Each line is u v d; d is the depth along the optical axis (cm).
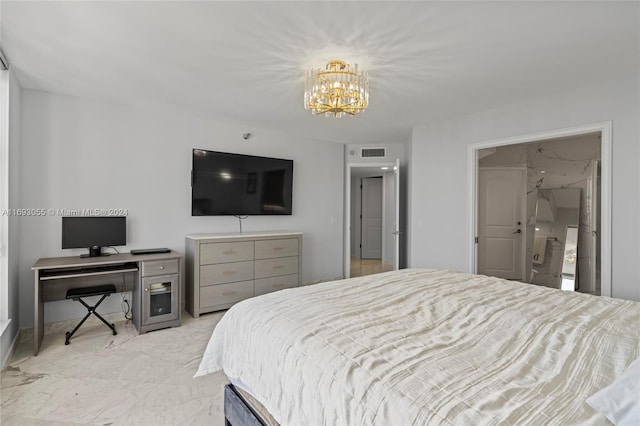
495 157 516
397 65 245
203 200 387
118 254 331
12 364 244
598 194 434
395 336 123
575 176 464
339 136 481
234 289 373
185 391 211
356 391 91
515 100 323
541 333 126
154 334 303
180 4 174
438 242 401
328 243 515
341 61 239
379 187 770
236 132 421
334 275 521
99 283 319
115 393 208
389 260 701
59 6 176
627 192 262
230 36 206
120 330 312
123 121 344
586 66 247
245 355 142
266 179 439
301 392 106
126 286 334
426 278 220
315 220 500
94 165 329
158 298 317
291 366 113
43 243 305
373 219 775
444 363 102
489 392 86
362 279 216
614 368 99
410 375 95
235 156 411
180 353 265
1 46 221
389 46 217
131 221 350
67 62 244
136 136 352
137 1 171
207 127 398
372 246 776
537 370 99
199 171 383
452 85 284
